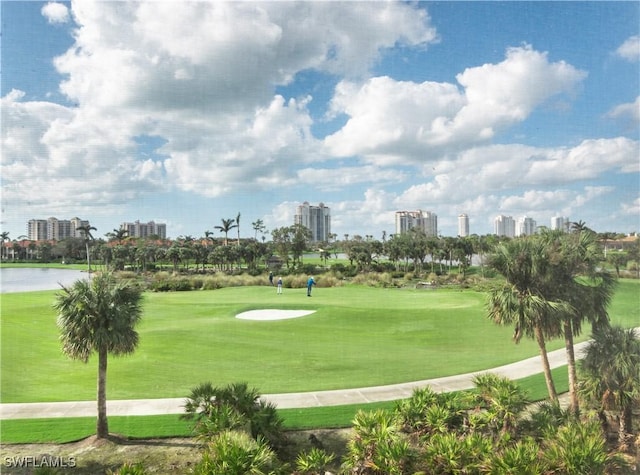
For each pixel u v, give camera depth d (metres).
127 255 77.75
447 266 92.31
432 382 15.63
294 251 77.19
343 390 14.79
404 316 27.88
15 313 28.47
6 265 80.81
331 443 11.20
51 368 17.31
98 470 9.91
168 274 60.25
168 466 10.07
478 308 29.59
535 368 17.55
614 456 9.45
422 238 89.56
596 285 13.83
